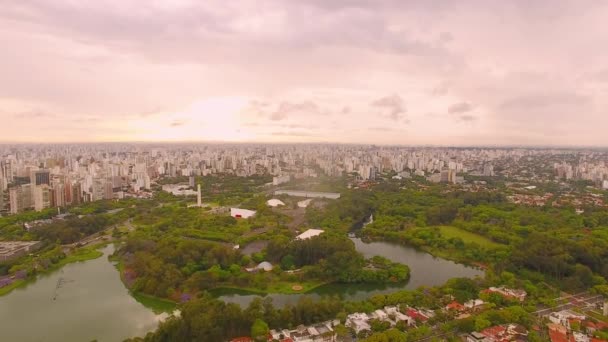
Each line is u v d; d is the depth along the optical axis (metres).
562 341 148.62
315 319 167.12
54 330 171.88
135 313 187.12
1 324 177.38
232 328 158.25
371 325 160.12
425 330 154.25
